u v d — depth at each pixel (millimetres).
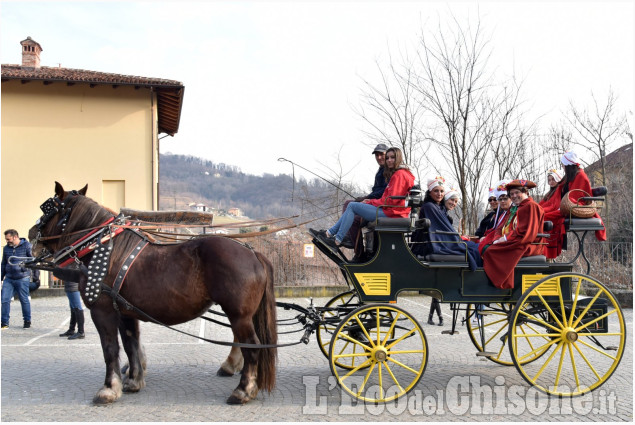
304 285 15141
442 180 6695
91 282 5504
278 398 5758
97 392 5613
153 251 5668
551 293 6172
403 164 6316
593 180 21469
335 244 6227
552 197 6980
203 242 5613
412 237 6832
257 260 5680
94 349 8219
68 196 6020
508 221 6531
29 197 17562
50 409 5348
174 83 17891
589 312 6324
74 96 17953
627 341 9141
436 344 8664
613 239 19094
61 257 5719
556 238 6723
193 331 9766
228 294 5422
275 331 5723
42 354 7855
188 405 5492
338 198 14930
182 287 5496
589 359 7605
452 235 6273
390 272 5969
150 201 18203
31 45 20531
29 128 17672
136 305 5539
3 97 17516
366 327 6301
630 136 18141
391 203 5973
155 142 18406
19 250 10039
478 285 6172
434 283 6066
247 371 5598
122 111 18172
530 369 7004
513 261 6055
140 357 6383
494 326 10492
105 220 5930
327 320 6203
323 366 7203
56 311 12039
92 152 18000
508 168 15141
